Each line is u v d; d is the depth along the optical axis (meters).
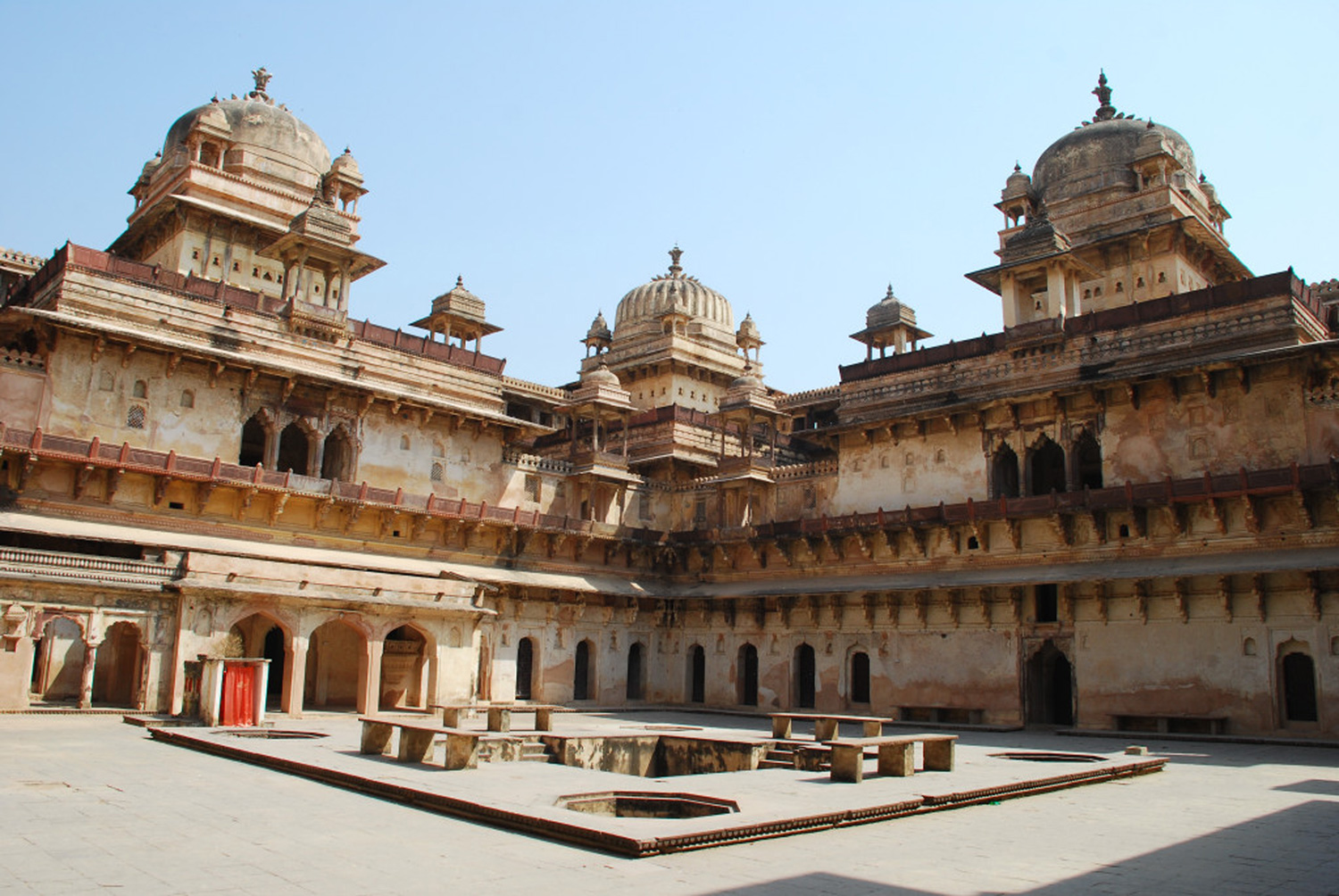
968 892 8.91
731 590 41.34
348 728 23.75
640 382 55.56
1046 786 15.74
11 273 38.16
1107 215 40.94
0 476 29.11
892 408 39.69
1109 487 31.88
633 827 10.55
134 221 40.50
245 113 42.78
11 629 24.75
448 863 9.56
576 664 40.84
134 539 29.58
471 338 46.38
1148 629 31.08
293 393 34.97
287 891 8.47
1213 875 9.87
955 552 36.03
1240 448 30.48
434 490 38.38
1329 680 27.42
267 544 33.28
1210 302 32.47
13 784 14.12
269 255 37.62
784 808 12.18
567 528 40.25
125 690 29.73
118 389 31.56
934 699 35.44
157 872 9.05
